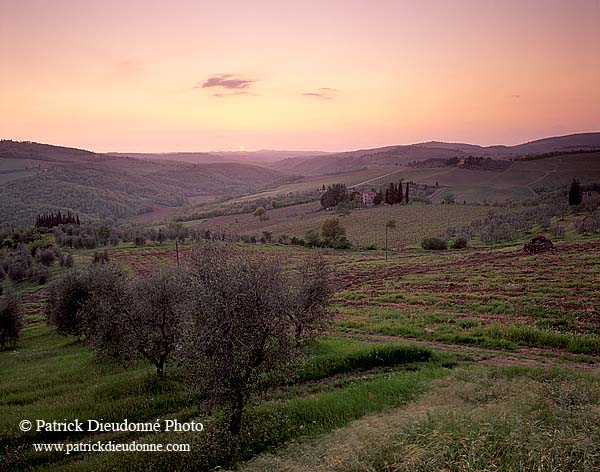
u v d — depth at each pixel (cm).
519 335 2286
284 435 1332
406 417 1198
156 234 11888
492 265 5466
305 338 2162
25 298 6234
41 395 1852
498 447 915
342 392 1633
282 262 1562
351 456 953
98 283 2639
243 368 1291
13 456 1295
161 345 1889
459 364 1962
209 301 1277
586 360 1931
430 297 3716
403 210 15975
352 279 5516
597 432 942
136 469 1180
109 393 1753
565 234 8375
